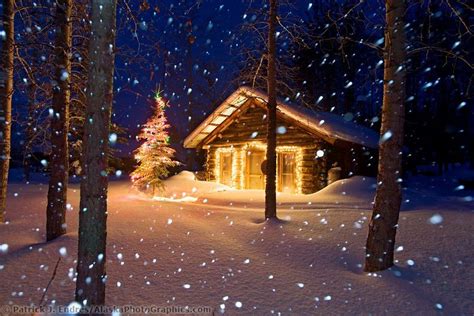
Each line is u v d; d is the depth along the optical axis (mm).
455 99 23562
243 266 5660
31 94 8469
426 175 28906
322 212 9250
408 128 27047
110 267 5562
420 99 26125
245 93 15750
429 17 6027
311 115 16500
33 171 29219
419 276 5180
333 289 4852
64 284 4926
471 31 5469
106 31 3994
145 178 14656
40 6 7613
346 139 14117
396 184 5434
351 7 6551
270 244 6707
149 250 6328
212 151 19453
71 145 16906
